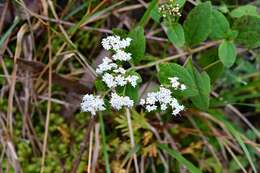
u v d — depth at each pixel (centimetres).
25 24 34
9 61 36
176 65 28
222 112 39
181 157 33
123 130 34
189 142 37
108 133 36
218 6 36
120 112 35
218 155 37
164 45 38
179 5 28
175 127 37
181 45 28
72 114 36
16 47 33
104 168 35
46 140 33
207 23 29
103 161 35
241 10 31
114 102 27
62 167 35
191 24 29
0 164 33
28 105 35
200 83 29
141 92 35
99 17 36
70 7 36
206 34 29
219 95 36
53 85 36
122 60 28
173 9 28
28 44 36
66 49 36
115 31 28
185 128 36
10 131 34
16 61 33
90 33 38
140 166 36
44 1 34
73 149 35
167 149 34
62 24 36
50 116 36
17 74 35
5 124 35
